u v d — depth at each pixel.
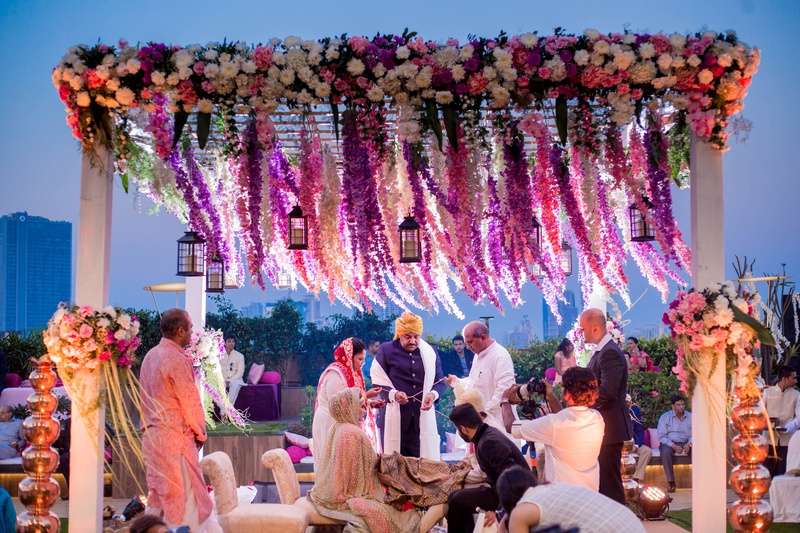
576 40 5.52
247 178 5.75
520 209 5.73
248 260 5.78
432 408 7.72
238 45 5.57
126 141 5.62
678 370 5.51
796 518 7.31
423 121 5.59
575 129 5.67
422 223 5.84
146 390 5.38
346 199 5.69
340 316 14.21
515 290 6.28
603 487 5.84
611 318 8.29
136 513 6.79
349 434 5.95
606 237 6.04
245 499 7.04
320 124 6.61
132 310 12.25
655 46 5.46
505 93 5.48
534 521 3.62
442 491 5.89
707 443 5.41
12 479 9.09
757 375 5.55
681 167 6.04
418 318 7.75
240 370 11.87
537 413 8.79
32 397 5.38
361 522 5.74
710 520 5.41
